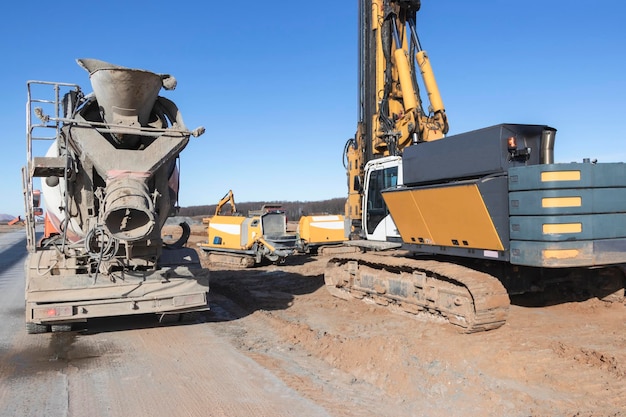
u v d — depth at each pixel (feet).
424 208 25.16
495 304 21.90
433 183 25.44
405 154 27.45
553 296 29.04
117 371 19.54
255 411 15.43
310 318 28.60
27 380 18.57
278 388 17.43
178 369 19.70
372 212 34.09
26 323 24.76
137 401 16.39
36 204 28.40
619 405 15.12
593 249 20.22
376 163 33.65
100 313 24.09
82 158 23.67
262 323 28.04
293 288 39.83
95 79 22.02
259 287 40.52
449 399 15.87
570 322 24.31
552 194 19.94
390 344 20.11
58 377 18.88
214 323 28.17
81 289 24.18
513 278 25.27
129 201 21.26
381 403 16.07
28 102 23.41
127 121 23.06
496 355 19.51
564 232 19.88
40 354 22.00
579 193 20.15
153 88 22.65
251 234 53.47
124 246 24.82
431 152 25.45
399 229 27.89
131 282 25.13
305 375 18.98
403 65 36.52
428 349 20.36
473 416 14.75
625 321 24.04
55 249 25.16
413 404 15.79
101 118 24.16
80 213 24.70
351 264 32.27
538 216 20.24
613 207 20.72
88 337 24.98
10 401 16.51
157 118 24.68
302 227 61.77
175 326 27.40
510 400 15.56
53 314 23.31
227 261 56.39
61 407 15.96
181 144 23.84
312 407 15.70
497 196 21.52
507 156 21.70
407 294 26.96
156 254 25.61
